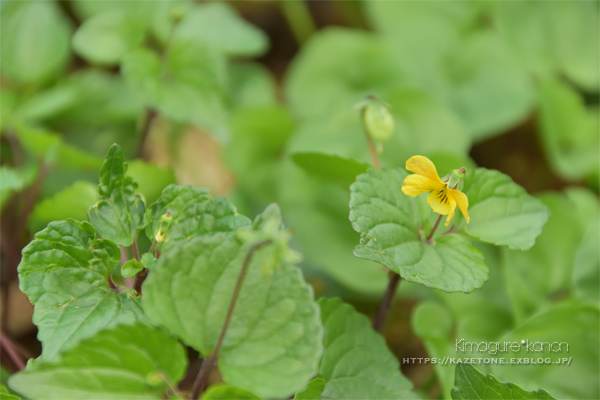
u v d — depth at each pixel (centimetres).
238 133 64
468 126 67
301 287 41
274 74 83
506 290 51
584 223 53
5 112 56
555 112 67
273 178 65
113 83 68
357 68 69
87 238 42
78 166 53
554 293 52
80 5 66
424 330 49
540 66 73
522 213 44
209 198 43
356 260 53
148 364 40
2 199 49
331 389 43
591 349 48
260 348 40
